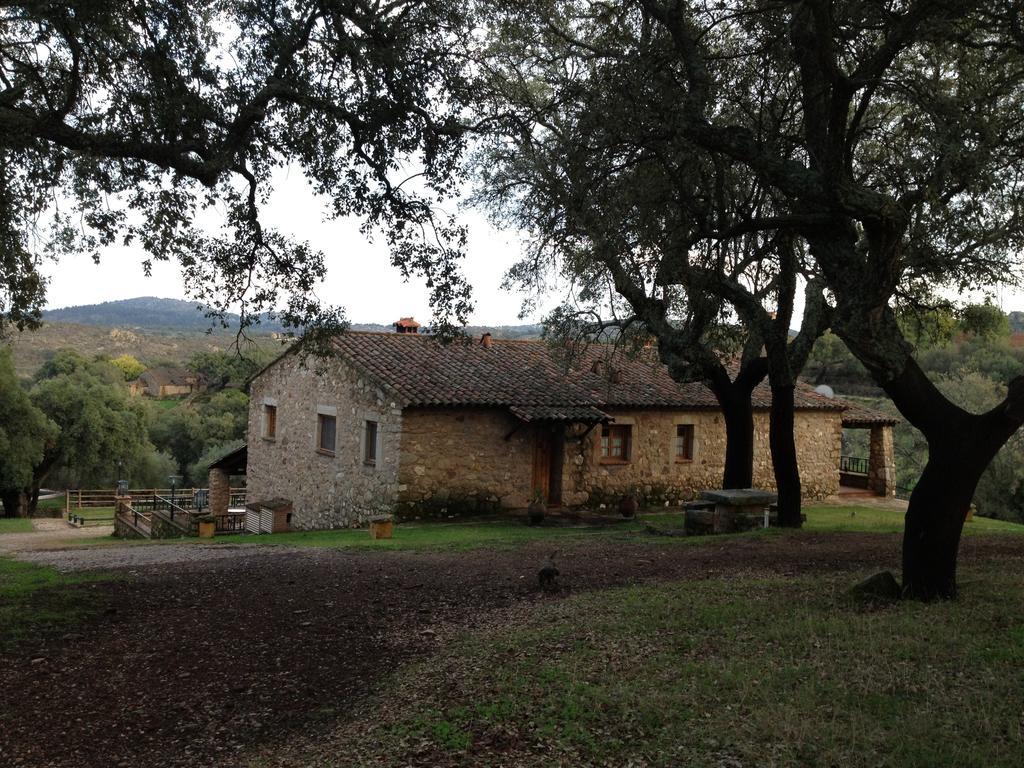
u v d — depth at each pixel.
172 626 7.79
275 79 8.50
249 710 5.66
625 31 10.64
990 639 6.06
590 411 18.34
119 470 44.66
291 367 22.05
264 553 13.05
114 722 5.46
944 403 7.54
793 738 4.43
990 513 31.95
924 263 11.34
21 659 6.71
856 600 7.67
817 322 13.84
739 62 10.79
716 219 11.44
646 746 4.51
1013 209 11.16
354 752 4.78
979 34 9.99
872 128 10.62
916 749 4.20
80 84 8.43
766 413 22.83
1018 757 4.04
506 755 4.55
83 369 47.09
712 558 11.20
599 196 10.05
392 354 19.30
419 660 6.56
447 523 17.00
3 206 8.84
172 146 8.13
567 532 15.59
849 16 8.91
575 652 6.35
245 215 9.70
